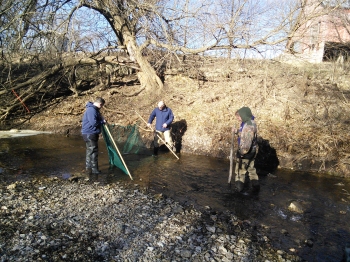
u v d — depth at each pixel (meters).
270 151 8.91
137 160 9.02
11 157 8.58
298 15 10.00
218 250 4.32
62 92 15.11
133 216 5.14
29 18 11.62
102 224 4.75
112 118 12.41
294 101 10.63
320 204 6.26
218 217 5.45
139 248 4.18
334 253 4.50
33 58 12.85
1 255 3.70
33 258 3.70
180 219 5.21
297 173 8.22
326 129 9.05
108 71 15.11
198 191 6.74
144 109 12.52
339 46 14.43
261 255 4.29
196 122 10.74
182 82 13.84
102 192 6.15
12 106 12.84
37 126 12.57
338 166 8.20
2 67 13.89
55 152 9.28
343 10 12.81
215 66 13.69
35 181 6.64
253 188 6.97
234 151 9.30
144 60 13.48
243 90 12.03
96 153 7.52
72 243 4.13
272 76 12.38
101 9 12.41
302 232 5.10
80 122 12.41
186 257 4.07
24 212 4.92
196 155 9.81
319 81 11.80
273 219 5.54
